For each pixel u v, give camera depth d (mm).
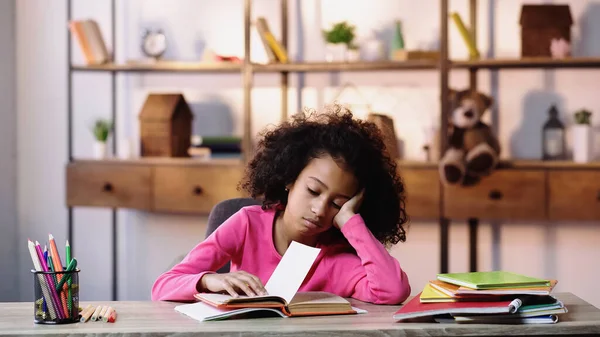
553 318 1573
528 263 3992
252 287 1706
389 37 4059
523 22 3721
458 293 1629
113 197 3986
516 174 3607
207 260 1967
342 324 1560
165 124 3969
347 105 3920
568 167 3609
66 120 4391
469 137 3600
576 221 3947
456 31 3979
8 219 4391
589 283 3949
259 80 4188
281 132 1994
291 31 4160
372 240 1865
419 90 4031
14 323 1584
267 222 2020
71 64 4051
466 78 4004
